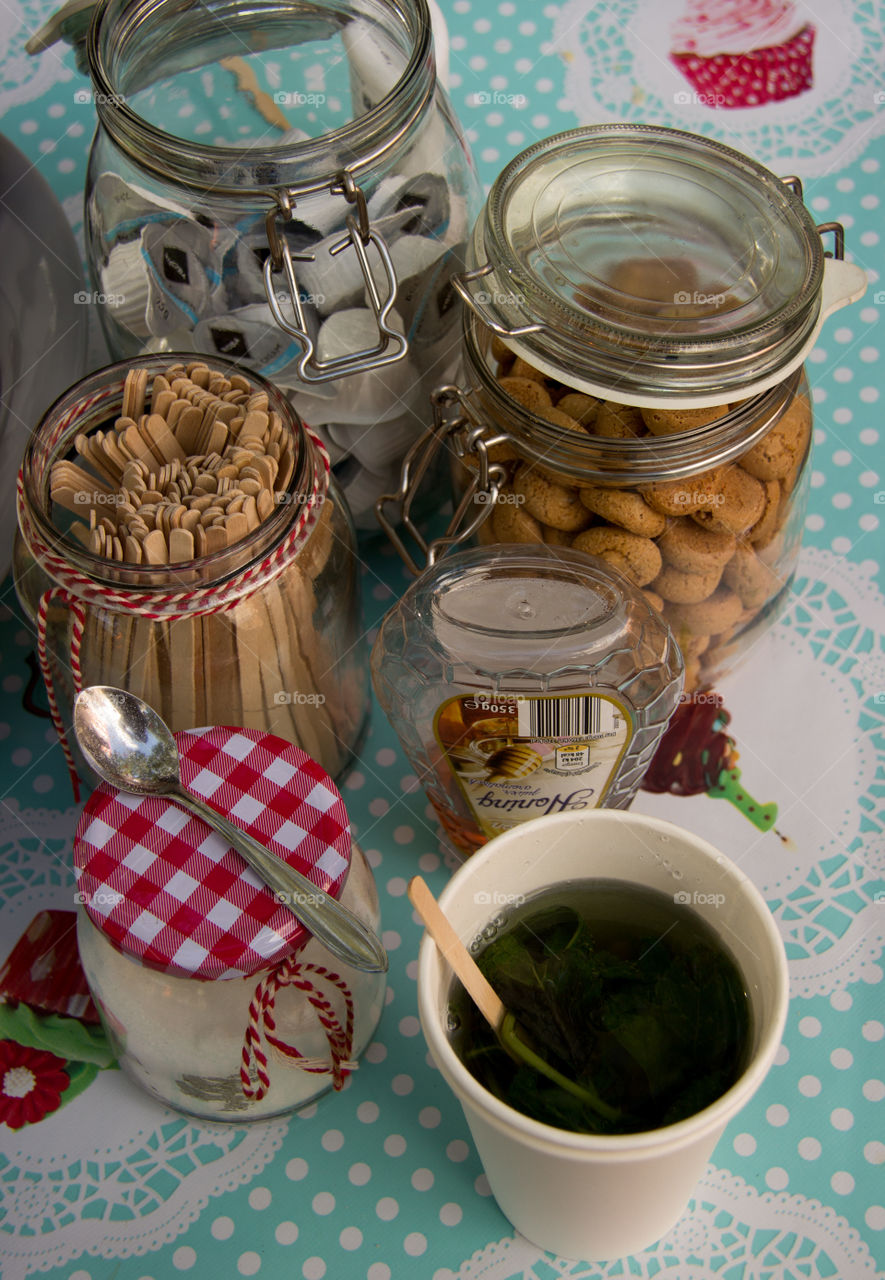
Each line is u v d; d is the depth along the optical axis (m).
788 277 0.50
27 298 0.56
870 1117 0.52
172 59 0.56
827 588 0.61
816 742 0.58
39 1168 0.52
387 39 0.55
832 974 0.54
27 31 0.73
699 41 0.72
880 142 0.70
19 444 0.55
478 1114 0.42
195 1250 0.50
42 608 0.51
